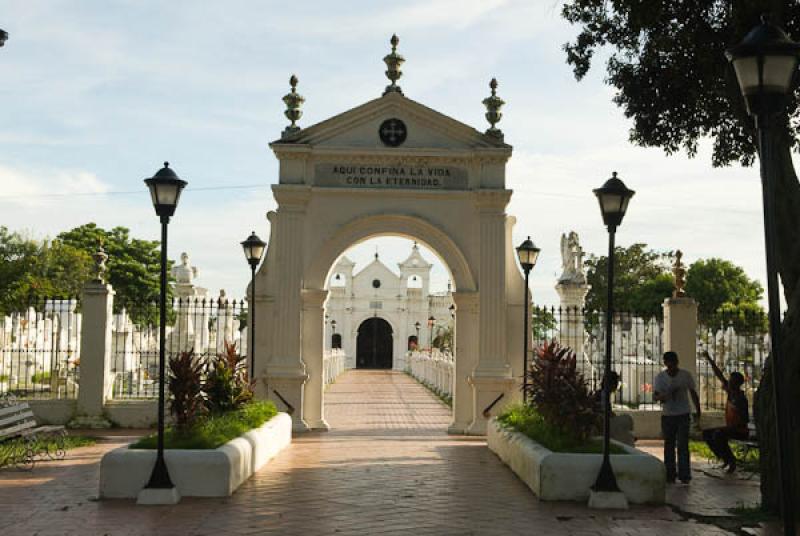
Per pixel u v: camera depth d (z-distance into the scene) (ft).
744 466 43.68
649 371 74.69
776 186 34.88
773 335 22.18
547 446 37.01
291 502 33.12
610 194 34.14
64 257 159.43
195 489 33.91
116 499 33.22
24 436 43.29
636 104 49.88
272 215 62.54
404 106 62.03
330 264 61.67
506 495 35.06
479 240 61.41
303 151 61.05
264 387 60.23
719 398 68.44
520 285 62.44
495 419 50.29
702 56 43.14
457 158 61.87
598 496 32.76
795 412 31.78
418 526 29.14
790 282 34.50
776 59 22.41
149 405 59.77
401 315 234.99
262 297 61.21
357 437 57.47
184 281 92.68
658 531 28.86
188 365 38.42
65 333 82.74
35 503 32.48
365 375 174.60
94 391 59.72
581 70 49.83
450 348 165.99
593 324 88.58
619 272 182.19
